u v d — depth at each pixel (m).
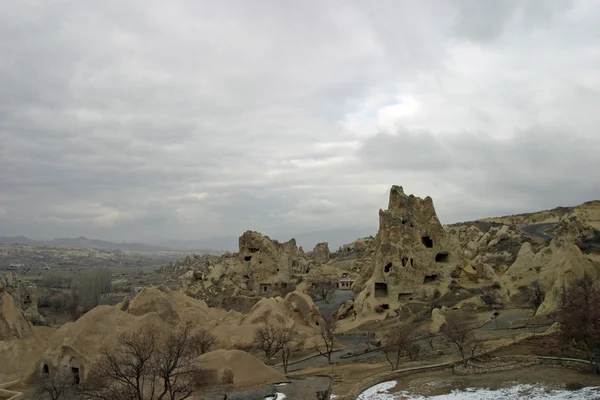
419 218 104.69
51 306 148.75
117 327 66.94
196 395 51.69
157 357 49.31
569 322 54.09
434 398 47.09
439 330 76.31
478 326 75.19
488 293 93.12
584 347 55.97
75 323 66.69
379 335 84.38
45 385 56.41
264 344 75.94
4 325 77.81
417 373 56.53
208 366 56.12
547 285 82.81
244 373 56.38
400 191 107.19
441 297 95.62
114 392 43.16
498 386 48.81
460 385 50.41
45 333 86.00
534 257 96.19
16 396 57.28
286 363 72.25
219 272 148.25
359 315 99.75
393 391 50.50
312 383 56.41
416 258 100.38
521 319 74.56
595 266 75.44
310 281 154.75
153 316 73.38
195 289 143.88
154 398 49.94
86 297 155.00
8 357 71.69
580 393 44.66
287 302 95.81
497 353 58.78
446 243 104.62
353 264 197.25
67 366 61.09
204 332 75.38
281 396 51.19
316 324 93.19
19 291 121.25
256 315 88.50
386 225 103.19
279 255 150.00
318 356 75.75
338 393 50.94
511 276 97.19
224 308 134.00
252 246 149.12
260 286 144.38
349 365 65.88
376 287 102.62
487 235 164.88
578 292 60.44
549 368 53.47
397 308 94.62
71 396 55.12
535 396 44.94
